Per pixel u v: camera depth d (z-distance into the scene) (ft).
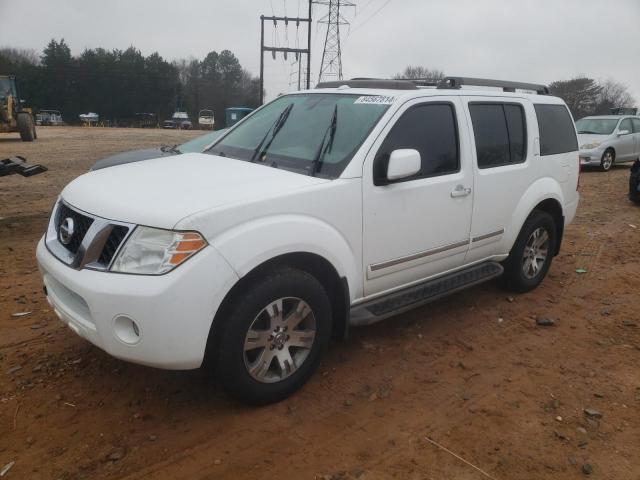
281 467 9.39
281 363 10.89
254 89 298.15
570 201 18.63
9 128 75.36
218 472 9.22
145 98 258.98
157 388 11.55
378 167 12.08
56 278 10.23
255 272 10.32
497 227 15.51
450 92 14.11
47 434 9.99
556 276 19.71
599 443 10.27
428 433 10.43
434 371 12.73
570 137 18.54
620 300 17.46
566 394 11.91
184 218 9.30
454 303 16.81
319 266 11.47
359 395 11.60
